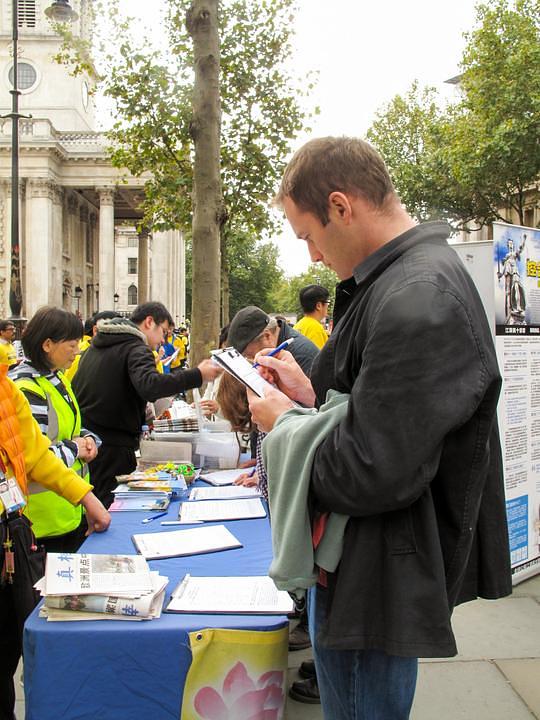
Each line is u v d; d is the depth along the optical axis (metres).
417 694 3.24
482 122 23.75
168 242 47.16
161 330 5.04
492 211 26.30
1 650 2.68
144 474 3.90
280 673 2.05
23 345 3.48
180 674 2.01
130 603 2.07
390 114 33.50
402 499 1.35
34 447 2.85
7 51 50.41
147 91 10.98
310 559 1.53
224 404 3.72
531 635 3.89
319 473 1.43
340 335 1.62
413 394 1.31
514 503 4.55
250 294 76.06
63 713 2.00
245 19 10.77
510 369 4.40
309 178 1.60
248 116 11.38
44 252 44.84
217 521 3.17
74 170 47.22
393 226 1.60
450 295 1.37
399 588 1.43
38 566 2.68
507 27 22.88
